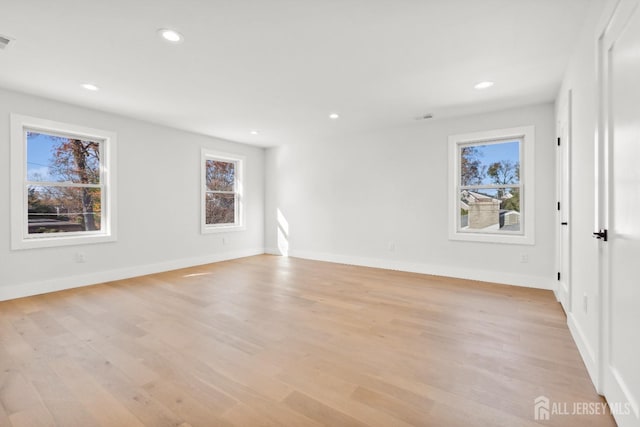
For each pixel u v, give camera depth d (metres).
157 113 4.21
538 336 2.46
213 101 3.75
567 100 2.77
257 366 2.01
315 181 5.86
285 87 3.33
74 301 3.34
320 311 3.04
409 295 3.56
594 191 1.86
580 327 2.24
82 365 2.02
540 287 3.84
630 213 1.35
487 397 1.69
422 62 2.75
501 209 4.19
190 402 1.65
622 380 1.42
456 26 2.20
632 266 1.33
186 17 2.09
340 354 2.17
